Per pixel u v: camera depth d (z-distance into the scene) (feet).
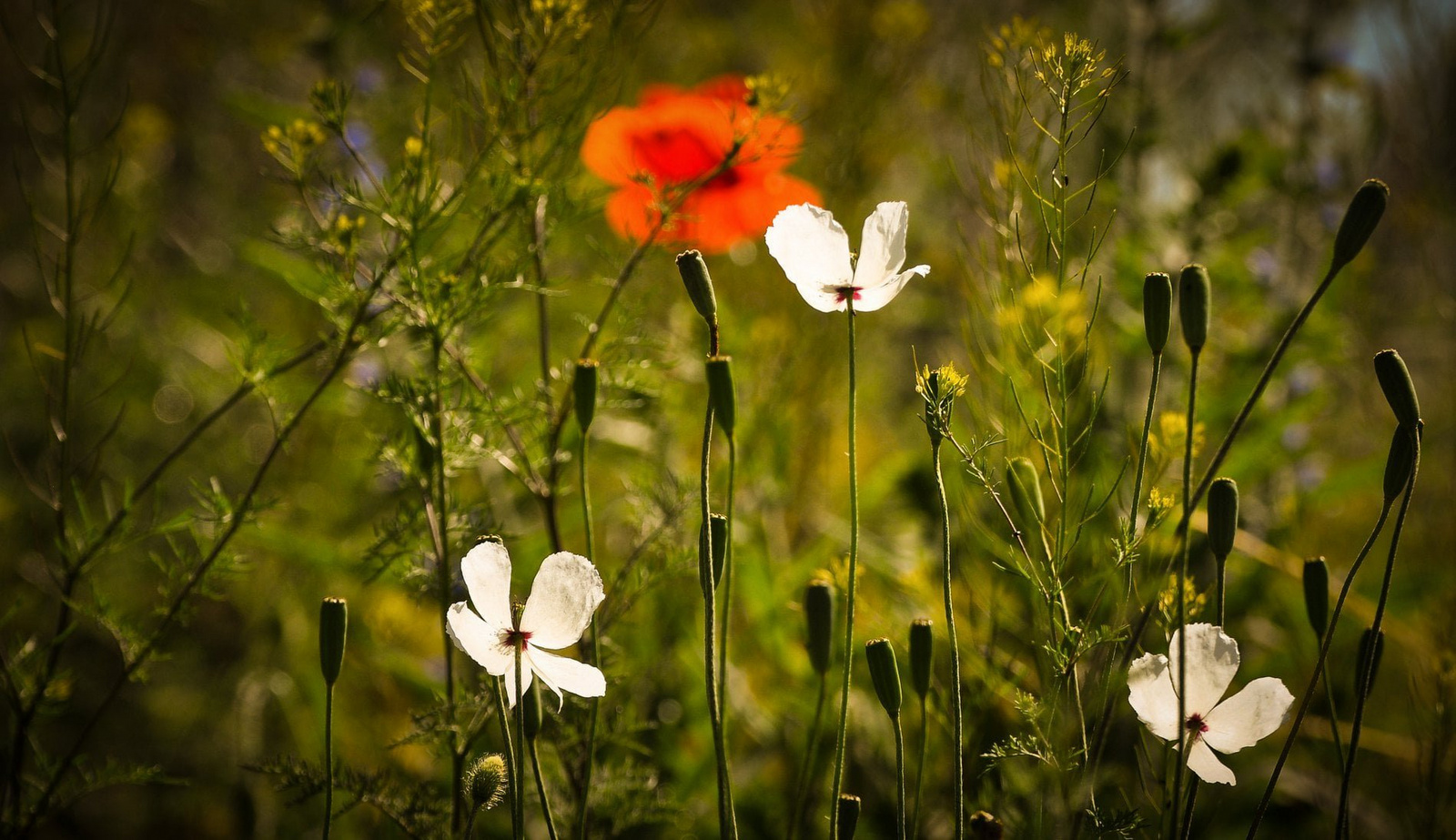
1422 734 3.30
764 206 4.00
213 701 4.52
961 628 3.27
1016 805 3.00
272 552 4.60
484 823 3.38
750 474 4.36
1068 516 2.90
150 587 4.76
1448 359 5.08
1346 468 4.50
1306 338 4.29
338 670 2.64
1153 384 2.64
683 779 3.52
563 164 3.19
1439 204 5.06
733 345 4.51
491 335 4.00
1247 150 4.42
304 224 3.18
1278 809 3.62
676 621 3.82
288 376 4.45
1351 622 4.17
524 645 2.58
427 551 3.10
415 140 3.04
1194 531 3.72
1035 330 2.94
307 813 3.98
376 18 3.42
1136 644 2.71
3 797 3.14
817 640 2.76
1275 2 5.10
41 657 3.15
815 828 3.47
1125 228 4.17
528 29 3.10
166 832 4.11
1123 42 4.17
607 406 3.21
